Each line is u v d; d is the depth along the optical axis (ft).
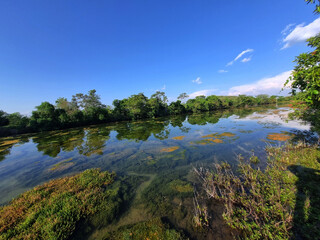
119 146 55.16
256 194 18.76
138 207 20.12
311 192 18.12
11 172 37.93
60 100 155.02
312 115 30.32
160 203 20.58
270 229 13.93
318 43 13.66
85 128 117.39
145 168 33.91
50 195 23.70
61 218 17.61
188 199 21.02
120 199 21.77
